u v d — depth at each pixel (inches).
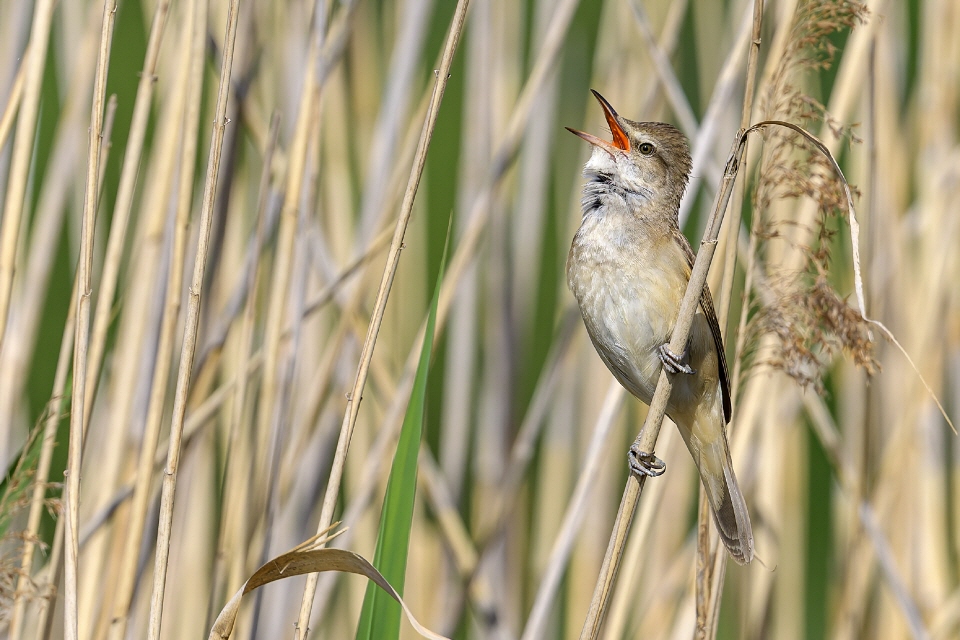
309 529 344.5
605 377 374.3
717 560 267.7
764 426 331.0
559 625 392.5
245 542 285.9
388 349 366.3
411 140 335.6
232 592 282.4
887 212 346.3
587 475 309.4
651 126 293.6
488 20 369.7
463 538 353.4
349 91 365.4
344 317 317.4
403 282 369.1
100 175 246.4
